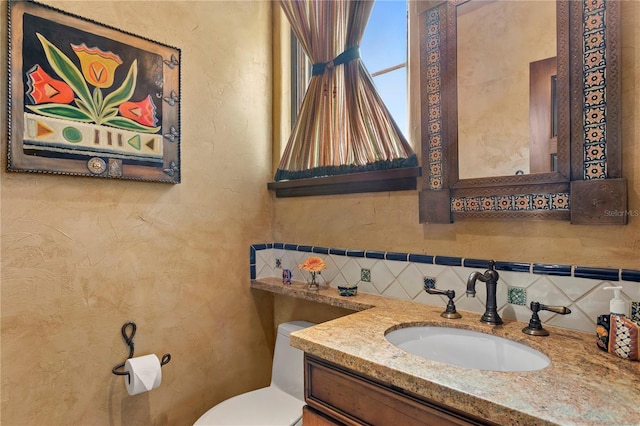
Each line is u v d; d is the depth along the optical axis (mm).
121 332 1382
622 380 730
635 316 929
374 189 1494
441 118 1277
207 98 1651
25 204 1170
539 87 1074
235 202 1763
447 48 1264
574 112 1009
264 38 1911
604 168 964
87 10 1292
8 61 1128
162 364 1468
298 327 1633
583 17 997
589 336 983
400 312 1234
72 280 1266
